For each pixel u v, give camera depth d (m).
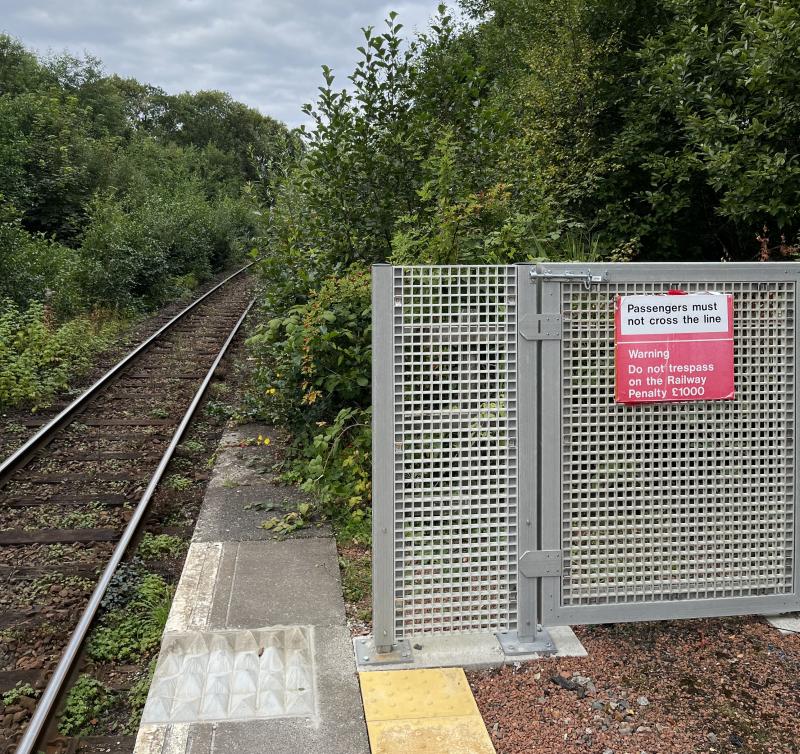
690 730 3.22
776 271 3.89
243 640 3.85
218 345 14.90
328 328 6.66
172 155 52.66
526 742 3.15
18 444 8.05
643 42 9.62
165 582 5.01
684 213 9.77
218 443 8.22
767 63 6.55
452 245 6.03
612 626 4.10
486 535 3.82
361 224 7.71
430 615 3.81
